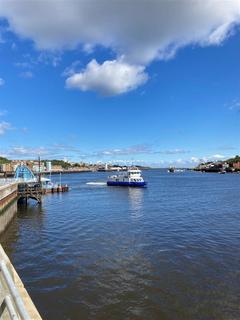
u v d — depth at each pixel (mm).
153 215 45250
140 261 23047
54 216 46031
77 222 40125
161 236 30906
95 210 52250
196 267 21531
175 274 20312
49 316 15344
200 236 30703
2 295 6941
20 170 78875
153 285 18625
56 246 27906
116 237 30812
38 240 30516
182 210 50469
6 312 6312
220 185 123500
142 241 28969
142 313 15438
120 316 15234
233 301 16562
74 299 17047
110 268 21672
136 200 68562
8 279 6094
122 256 24344
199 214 45781
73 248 27000
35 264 22891
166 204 59625
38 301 16891
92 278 19906
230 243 27781
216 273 20391
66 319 15062
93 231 33938
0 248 10367
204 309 15750
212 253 24719
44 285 18938
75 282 19312
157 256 24156
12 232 34938
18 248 27656
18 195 55656
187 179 187625
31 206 58219
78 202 65688
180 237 30375
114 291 17953
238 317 15023
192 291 17766
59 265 22531
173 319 14898
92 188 111250
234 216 43594
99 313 15539
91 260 23516
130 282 19172
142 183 111500
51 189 92062
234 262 22469
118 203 62844
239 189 100688
